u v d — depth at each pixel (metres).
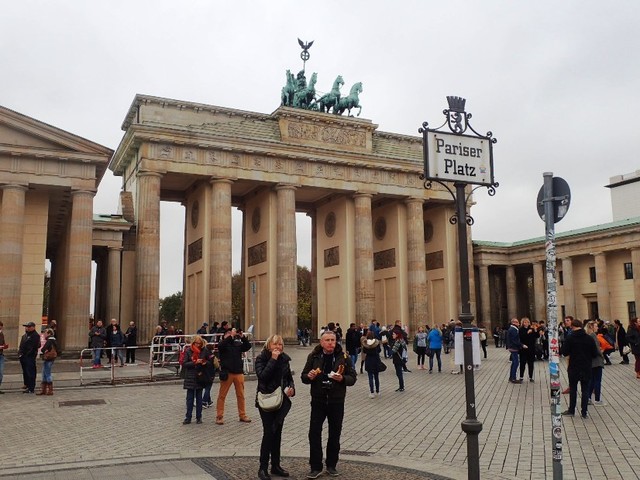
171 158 85.62
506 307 132.38
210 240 89.12
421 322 102.06
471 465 13.83
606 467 17.97
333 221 106.44
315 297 111.94
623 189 131.50
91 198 64.62
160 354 57.09
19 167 61.75
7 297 58.94
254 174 91.06
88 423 26.52
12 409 30.86
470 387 14.16
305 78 103.06
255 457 19.31
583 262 112.00
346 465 18.19
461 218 14.66
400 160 102.06
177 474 16.86
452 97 14.92
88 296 64.06
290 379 17.44
